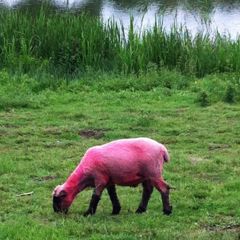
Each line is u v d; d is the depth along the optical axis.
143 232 16.44
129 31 44.25
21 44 42.28
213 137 28.20
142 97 36.38
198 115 32.34
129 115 32.34
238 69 41.47
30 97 35.88
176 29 45.81
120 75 39.97
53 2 73.88
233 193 20.16
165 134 28.92
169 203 18.41
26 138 28.08
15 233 16.28
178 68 41.50
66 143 27.31
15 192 20.75
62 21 43.97
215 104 34.88
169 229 16.73
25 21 44.41
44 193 20.56
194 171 23.12
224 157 24.78
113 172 17.48
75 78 40.44
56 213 18.12
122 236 15.88
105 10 68.94
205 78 39.59
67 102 35.59
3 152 25.73
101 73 40.44
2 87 37.25
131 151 17.61
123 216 17.98
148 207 18.94
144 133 28.94
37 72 40.38
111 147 17.69
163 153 17.91
